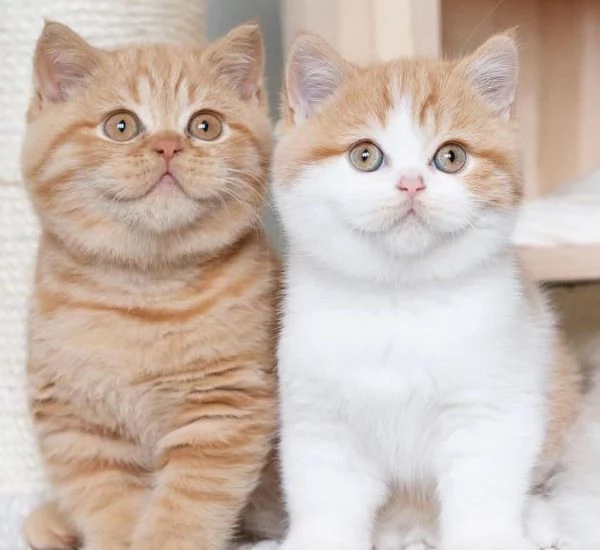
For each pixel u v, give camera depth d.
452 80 0.58
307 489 0.58
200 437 0.58
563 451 0.63
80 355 0.58
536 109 0.82
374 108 0.56
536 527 0.59
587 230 0.67
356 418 0.57
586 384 0.69
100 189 0.57
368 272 0.56
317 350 0.57
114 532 0.58
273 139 0.62
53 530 0.61
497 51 0.58
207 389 0.59
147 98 0.59
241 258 0.60
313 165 0.56
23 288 0.68
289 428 0.58
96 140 0.58
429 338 0.56
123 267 0.59
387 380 0.56
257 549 0.59
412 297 0.56
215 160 0.58
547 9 0.81
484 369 0.56
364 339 0.56
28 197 0.61
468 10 0.80
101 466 0.60
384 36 0.70
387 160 0.56
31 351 0.60
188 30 0.71
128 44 0.65
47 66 0.60
